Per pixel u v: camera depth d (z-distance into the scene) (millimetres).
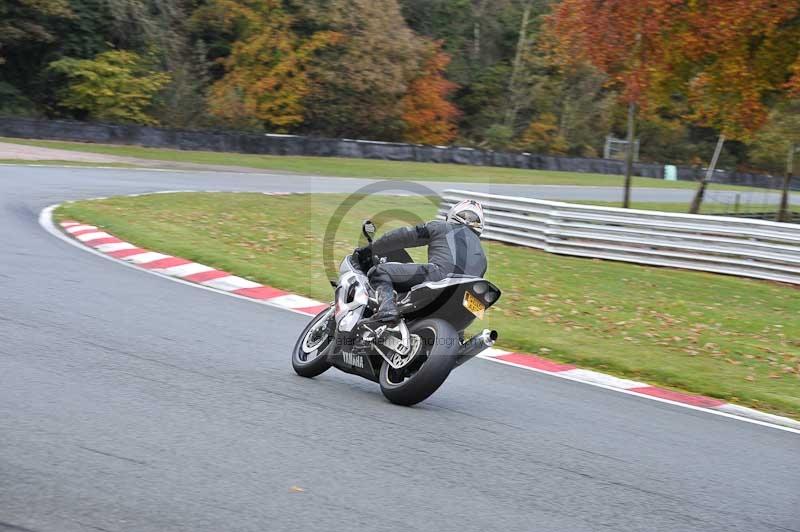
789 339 25297
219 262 26156
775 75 48344
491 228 40125
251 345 17344
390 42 97500
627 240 36000
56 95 85500
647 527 10273
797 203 83062
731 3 43906
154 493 9359
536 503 10586
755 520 11000
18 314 17078
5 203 32344
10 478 9297
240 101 90375
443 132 105438
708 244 34875
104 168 51125
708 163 127125
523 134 116500
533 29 120938
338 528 9055
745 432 15672
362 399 14406
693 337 24234
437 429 13148
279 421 12508
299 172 64125
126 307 19172
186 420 12016
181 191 43156
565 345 21422
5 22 81062
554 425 14344
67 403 12102
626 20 45906
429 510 9891
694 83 51781
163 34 93125
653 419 15758
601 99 120312
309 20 97188
